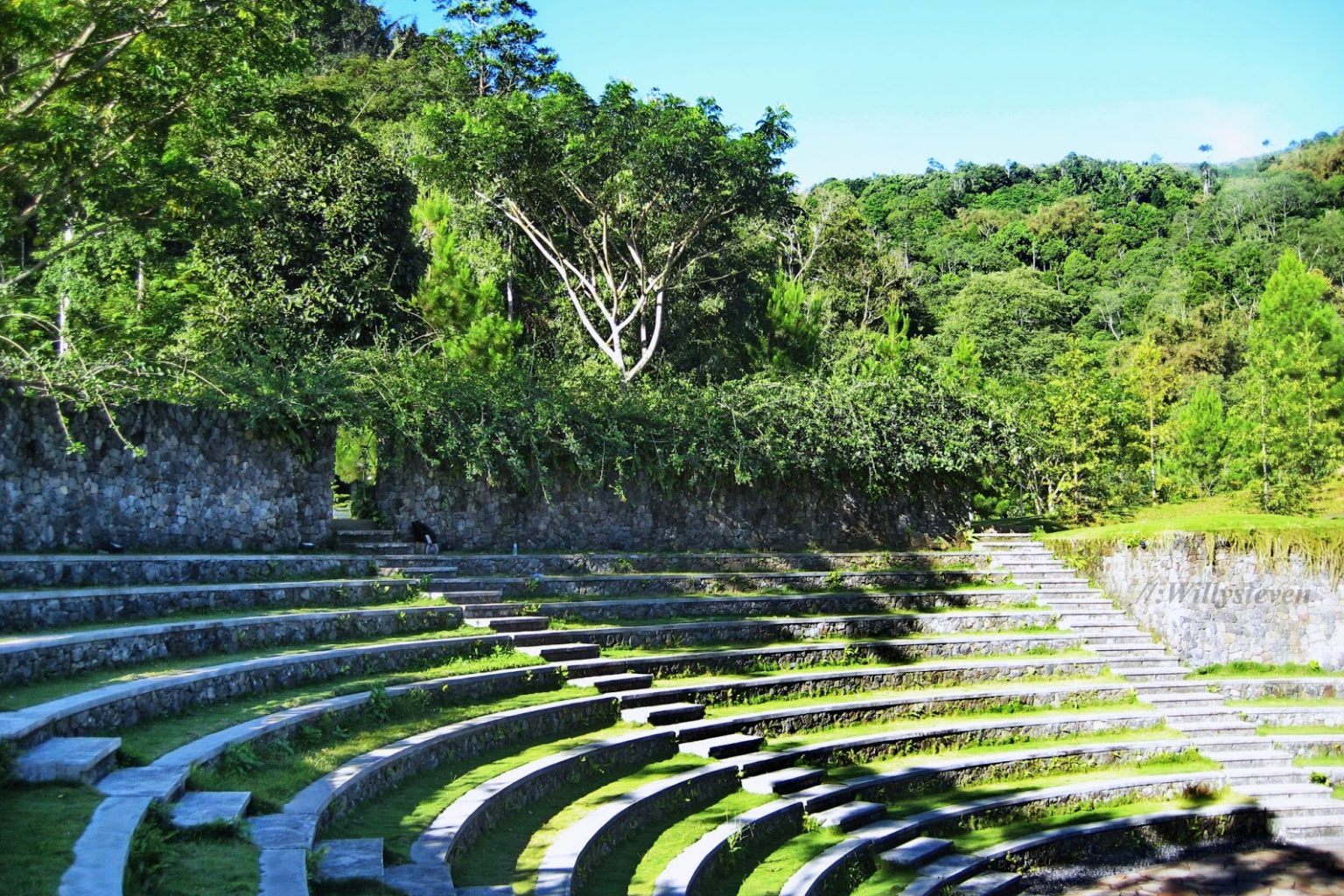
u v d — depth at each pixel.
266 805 9.33
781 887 12.69
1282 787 20.05
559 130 29.33
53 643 11.07
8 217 18.47
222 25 18.55
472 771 12.82
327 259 24.98
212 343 21.55
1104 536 26.12
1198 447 34.00
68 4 16.69
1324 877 16.92
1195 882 16.56
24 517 14.84
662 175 28.97
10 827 7.34
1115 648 23.52
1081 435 31.78
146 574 15.09
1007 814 17.62
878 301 58.94
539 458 22.19
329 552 19.30
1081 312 77.62
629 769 15.12
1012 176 119.38
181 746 10.08
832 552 25.97
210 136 20.19
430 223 26.62
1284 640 25.39
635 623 20.34
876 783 16.98
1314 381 31.98
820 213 57.28
